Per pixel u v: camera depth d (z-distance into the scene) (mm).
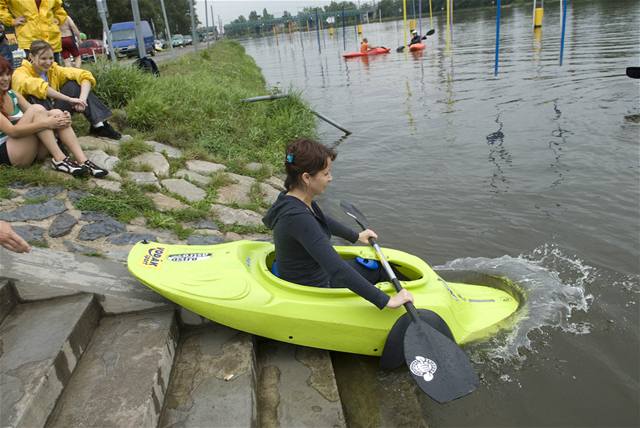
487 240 4719
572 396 2848
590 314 3525
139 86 7582
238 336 3068
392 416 2758
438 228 5035
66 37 7617
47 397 2287
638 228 4668
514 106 9852
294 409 2670
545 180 5992
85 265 3248
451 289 3473
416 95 12156
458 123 9016
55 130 5098
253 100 8930
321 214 3066
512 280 4004
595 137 7414
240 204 5426
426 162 7074
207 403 2562
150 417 2346
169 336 2871
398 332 2957
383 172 6812
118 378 2510
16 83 5184
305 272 3080
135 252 3203
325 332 2982
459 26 35812
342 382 3008
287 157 2828
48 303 2904
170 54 23578
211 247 3342
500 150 7277
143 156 5789
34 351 2461
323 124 9945
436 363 2689
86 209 4281
